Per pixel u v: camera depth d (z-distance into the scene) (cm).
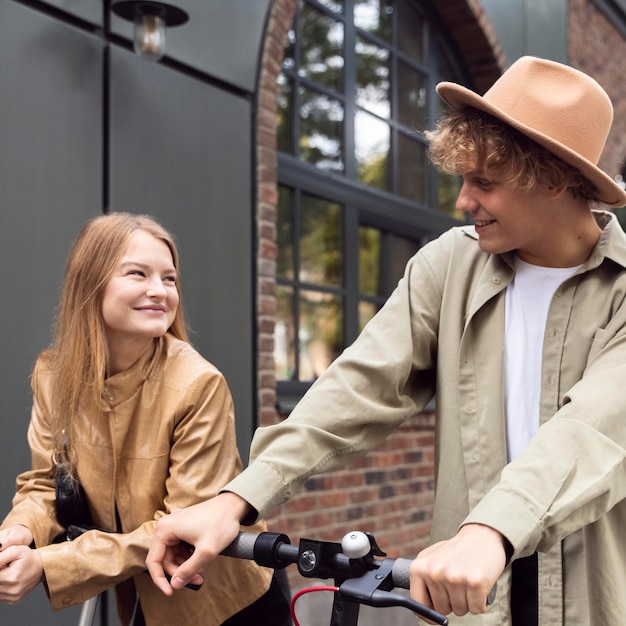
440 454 160
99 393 173
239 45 410
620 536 147
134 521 176
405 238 570
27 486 183
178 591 178
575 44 715
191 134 380
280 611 198
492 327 158
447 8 588
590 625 143
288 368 467
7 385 302
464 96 142
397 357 158
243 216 405
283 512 440
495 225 147
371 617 428
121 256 171
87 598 165
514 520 113
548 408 151
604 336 146
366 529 496
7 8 309
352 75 522
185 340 186
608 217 158
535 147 141
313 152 492
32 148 314
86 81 335
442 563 107
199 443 169
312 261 488
